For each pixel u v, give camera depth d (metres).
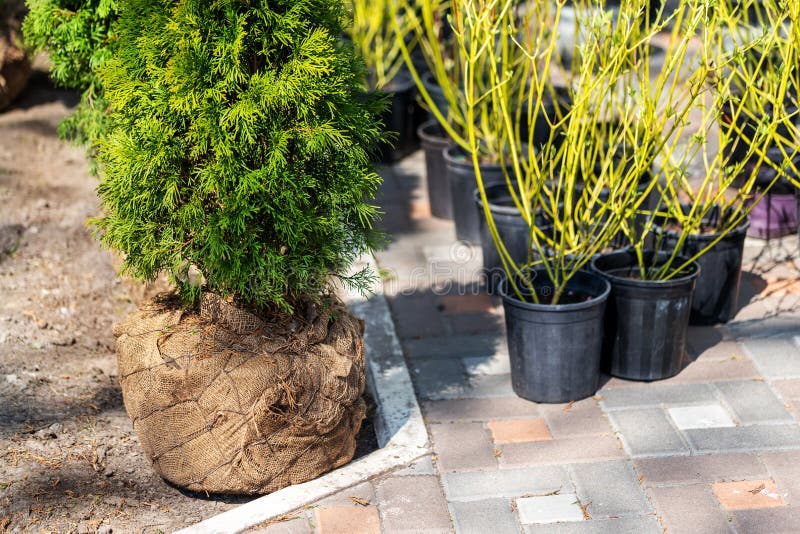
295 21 2.97
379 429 3.68
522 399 3.91
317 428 3.16
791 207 5.31
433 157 5.95
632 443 3.53
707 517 3.09
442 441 3.59
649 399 3.86
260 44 3.04
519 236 4.70
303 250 3.17
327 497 3.22
